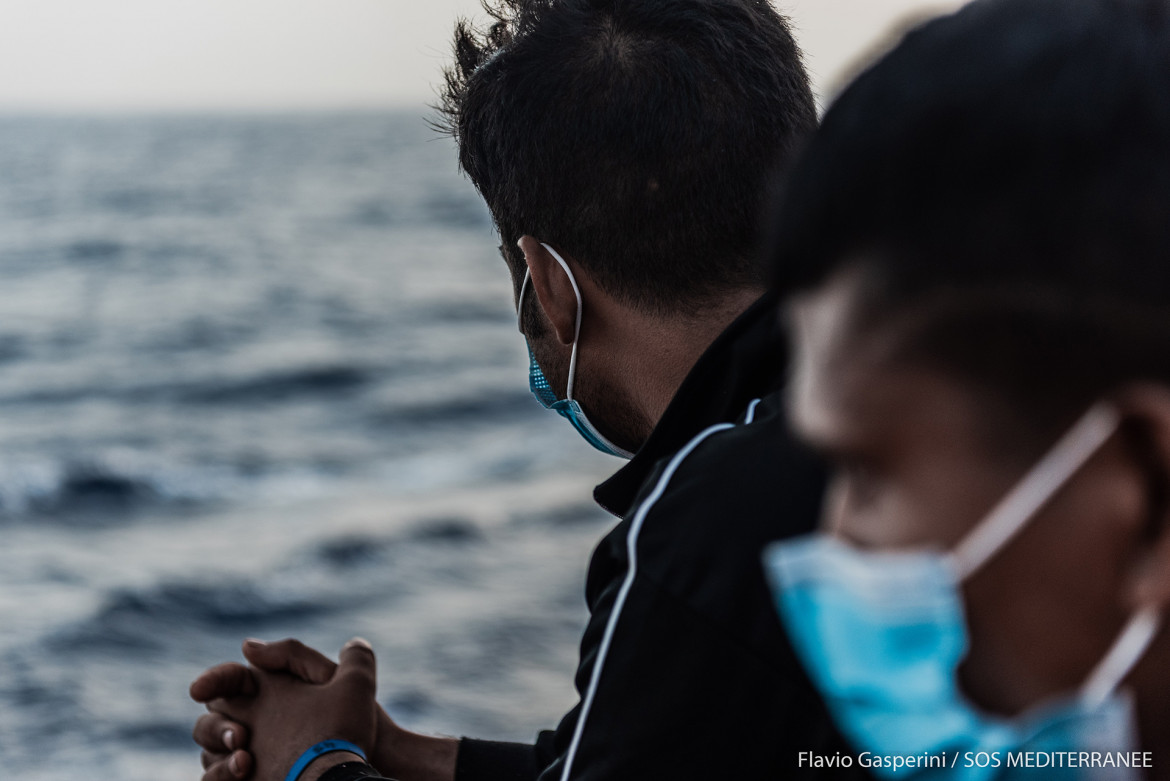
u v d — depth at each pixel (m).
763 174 1.23
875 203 0.46
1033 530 0.45
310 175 98.00
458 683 10.33
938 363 0.45
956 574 0.47
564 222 1.27
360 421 22.41
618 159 1.22
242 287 41.12
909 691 0.51
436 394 24.64
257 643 1.66
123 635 11.77
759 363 1.12
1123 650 0.46
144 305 37.03
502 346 30.77
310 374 26.61
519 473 18.38
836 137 0.48
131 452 19.62
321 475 18.69
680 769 0.90
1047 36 0.45
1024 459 0.45
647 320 1.27
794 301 0.51
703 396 1.15
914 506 0.48
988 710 0.50
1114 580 0.45
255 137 165.25
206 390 24.97
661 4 1.24
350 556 14.23
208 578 13.53
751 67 1.24
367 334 32.56
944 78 0.45
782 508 0.89
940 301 0.44
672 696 0.91
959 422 0.45
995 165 0.43
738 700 0.88
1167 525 0.44
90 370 27.19
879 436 0.47
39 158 118.94
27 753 9.12
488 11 1.44
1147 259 0.42
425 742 1.71
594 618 1.01
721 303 1.25
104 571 13.93
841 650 0.52
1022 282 0.43
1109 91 0.43
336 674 1.67
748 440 0.97
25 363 28.00
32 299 38.28
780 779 0.87
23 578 13.66
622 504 1.23
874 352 0.46
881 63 0.49
